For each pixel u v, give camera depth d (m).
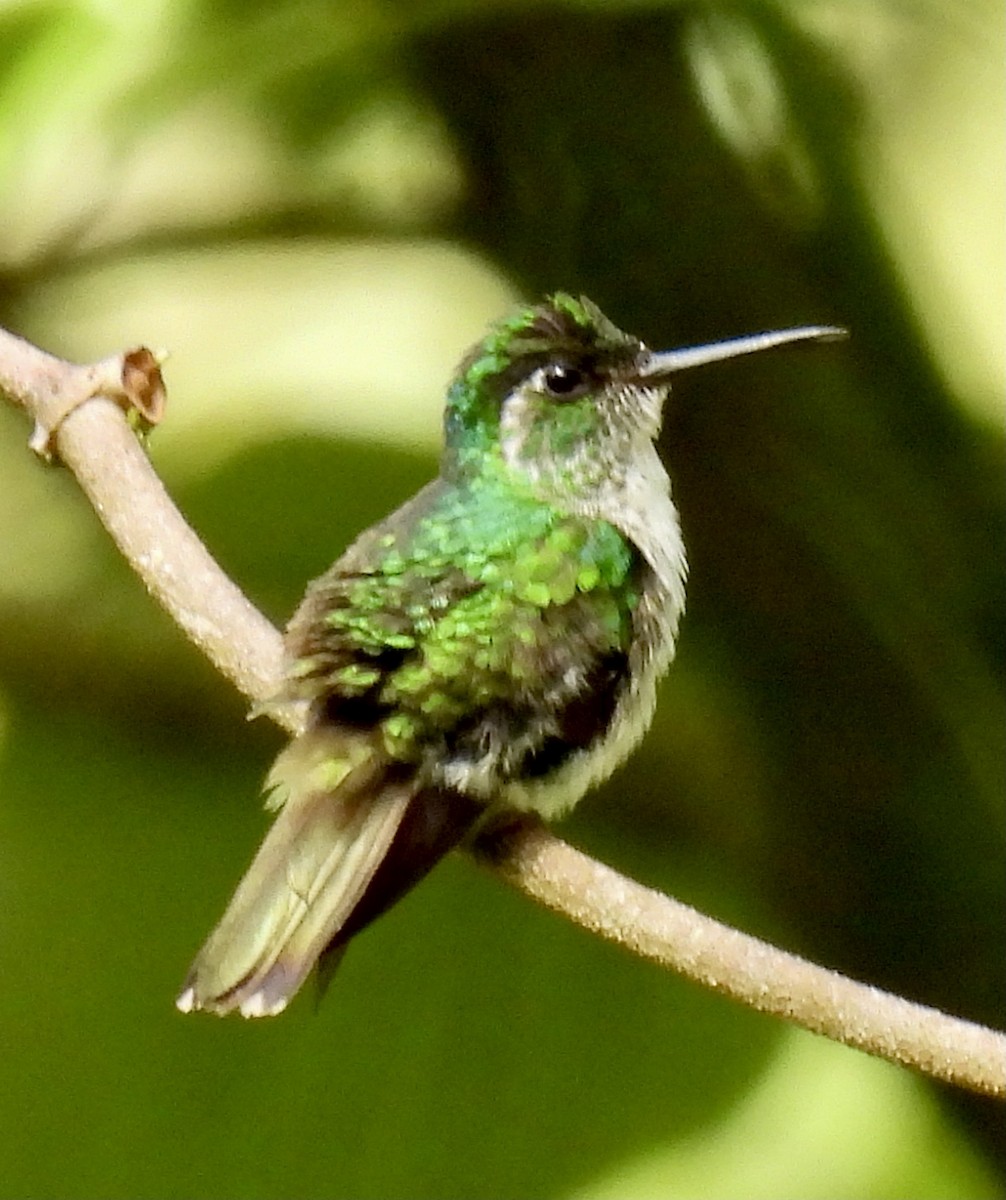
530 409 1.96
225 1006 1.92
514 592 1.94
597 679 1.94
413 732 1.93
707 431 1.99
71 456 1.94
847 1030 1.91
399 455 2.04
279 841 1.93
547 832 1.93
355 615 1.94
